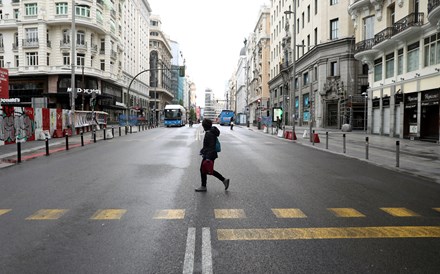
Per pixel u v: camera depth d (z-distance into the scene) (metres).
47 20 52.81
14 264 3.97
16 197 7.20
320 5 42.50
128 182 8.79
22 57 53.47
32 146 19.41
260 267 3.90
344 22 39.97
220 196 7.31
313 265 3.96
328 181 9.14
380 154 15.88
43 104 24.36
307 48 48.03
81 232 5.03
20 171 10.74
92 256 4.18
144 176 9.69
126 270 3.81
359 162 13.23
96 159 13.56
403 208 6.46
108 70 58.41
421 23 23.16
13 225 5.36
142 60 88.50
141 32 87.06
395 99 27.03
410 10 25.30
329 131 37.53
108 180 9.06
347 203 6.79
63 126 28.52
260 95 88.31
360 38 33.97
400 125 26.48
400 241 4.75
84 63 54.59
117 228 5.21
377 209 6.38
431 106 23.23
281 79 63.25
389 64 28.80
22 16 53.09
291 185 8.55
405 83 25.86
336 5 40.75
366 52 30.84
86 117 34.66
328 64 41.59
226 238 4.80
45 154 15.27
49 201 6.84
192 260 4.07
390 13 28.88
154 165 11.88
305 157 14.75
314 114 45.47
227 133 36.69
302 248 4.46
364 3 32.28
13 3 55.59
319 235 4.95
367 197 7.34
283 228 5.24
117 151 16.70
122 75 67.69
